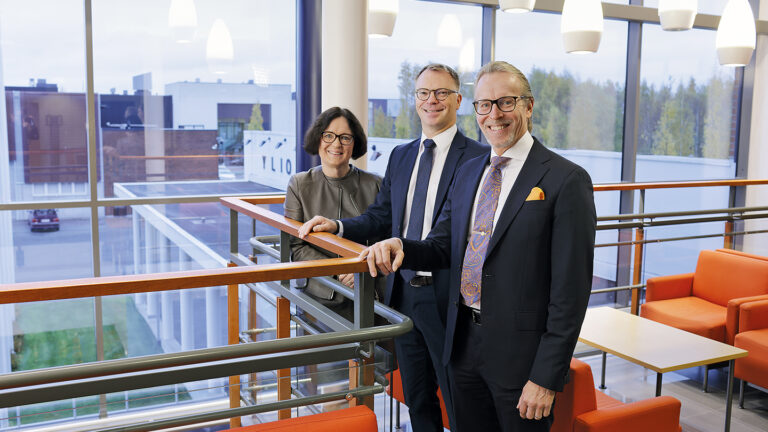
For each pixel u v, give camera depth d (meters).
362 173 3.05
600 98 6.76
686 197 7.32
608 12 6.47
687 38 7.10
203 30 5.23
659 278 4.89
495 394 2.05
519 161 2.04
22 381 1.51
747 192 7.60
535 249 1.96
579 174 1.94
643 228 4.91
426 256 2.20
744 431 3.78
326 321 2.21
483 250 2.06
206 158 5.38
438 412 2.70
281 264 1.89
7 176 4.82
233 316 3.19
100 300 5.04
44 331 4.95
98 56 4.92
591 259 1.94
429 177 2.56
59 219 4.95
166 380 1.71
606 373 4.62
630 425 2.79
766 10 7.36
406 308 2.54
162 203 5.24
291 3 5.50
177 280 1.71
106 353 5.13
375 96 5.92
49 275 4.97
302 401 1.84
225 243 5.52
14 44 4.71
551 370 1.90
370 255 1.96
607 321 3.92
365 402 1.96
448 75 2.53
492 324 2.02
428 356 2.60
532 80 6.43
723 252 4.93
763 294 4.45
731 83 7.44
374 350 1.95
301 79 5.45
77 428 1.61
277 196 3.32
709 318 4.41
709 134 7.39
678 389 4.38
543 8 6.22
